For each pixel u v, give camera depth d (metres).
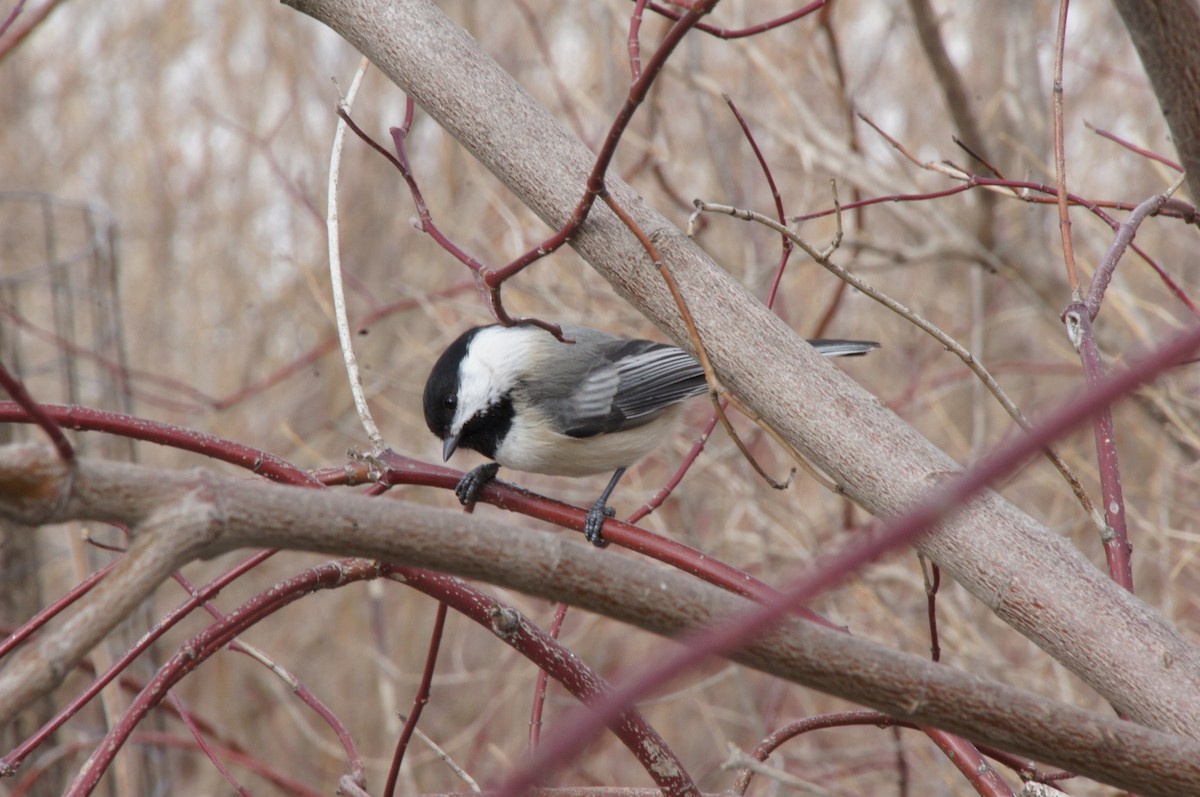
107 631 2.88
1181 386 10.56
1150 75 4.21
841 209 5.51
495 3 16.28
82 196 17.89
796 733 5.50
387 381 12.70
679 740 13.26
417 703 5.59
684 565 5.37
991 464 2.22
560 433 7.82
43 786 10.07
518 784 2.32
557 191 5.39
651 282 5.26
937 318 14.40
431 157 16.22
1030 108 12.73
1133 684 4.03
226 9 17.67
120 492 2.99
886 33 13.54
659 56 4.50
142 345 16.91
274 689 14.38
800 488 12.80
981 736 3.39
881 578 10.95
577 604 3.33
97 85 18.25
